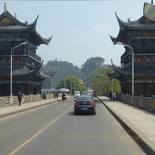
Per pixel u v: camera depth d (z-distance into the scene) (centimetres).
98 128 1912
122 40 7712
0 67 6981
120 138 1497
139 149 1209
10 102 4512
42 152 1132
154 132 1539
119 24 6700
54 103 5928
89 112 3094
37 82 8012
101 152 1141
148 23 6869
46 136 1548
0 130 1800
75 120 2445
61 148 1217
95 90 14888
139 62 6800
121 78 7581
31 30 6962
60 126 2011
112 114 3138
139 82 6688
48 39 8600
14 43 7100
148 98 3278
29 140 1416
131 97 4672
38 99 6975
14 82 6944
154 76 6606
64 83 16888
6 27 7094
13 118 2638
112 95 6662
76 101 3106
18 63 7062
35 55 8100
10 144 1305
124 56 7631
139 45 6800
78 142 1367
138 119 2284
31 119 2533
